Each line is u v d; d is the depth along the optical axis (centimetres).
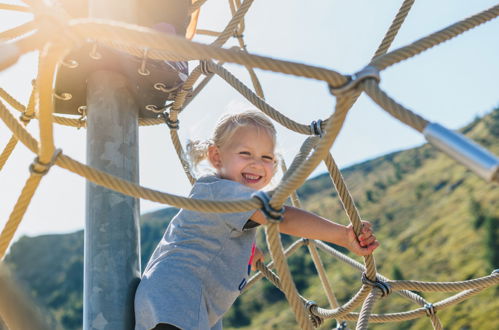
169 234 224
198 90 319
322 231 216
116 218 217
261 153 244
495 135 4453
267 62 135
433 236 3756
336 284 3494
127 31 128
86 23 128
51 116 144
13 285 232
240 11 271
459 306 2866
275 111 254
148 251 5012
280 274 166
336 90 139
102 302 207
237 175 240
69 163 156
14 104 298
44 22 127
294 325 3444
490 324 2553
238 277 214
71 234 6034
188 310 197
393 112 131
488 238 3212
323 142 145
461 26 156
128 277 213
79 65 230
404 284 266
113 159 225
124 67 234
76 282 5203
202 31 378
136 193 157
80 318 4662
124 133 231
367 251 215
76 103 260
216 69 261
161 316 193
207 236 213
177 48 130
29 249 5791
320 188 5506
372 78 137
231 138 245
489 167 113
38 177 155
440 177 4712
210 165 252
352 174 5731
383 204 4716
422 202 4431
